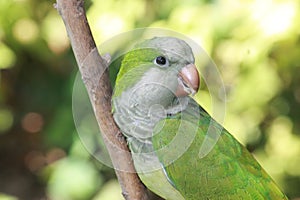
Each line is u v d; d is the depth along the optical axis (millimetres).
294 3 10867
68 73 13688
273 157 12641
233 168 8094
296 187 12719
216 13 11086
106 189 12953
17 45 12844
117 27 11156
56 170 13328
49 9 12828
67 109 13328
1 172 15852
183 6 11258
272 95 11852
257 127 12234
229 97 11484
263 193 8234
